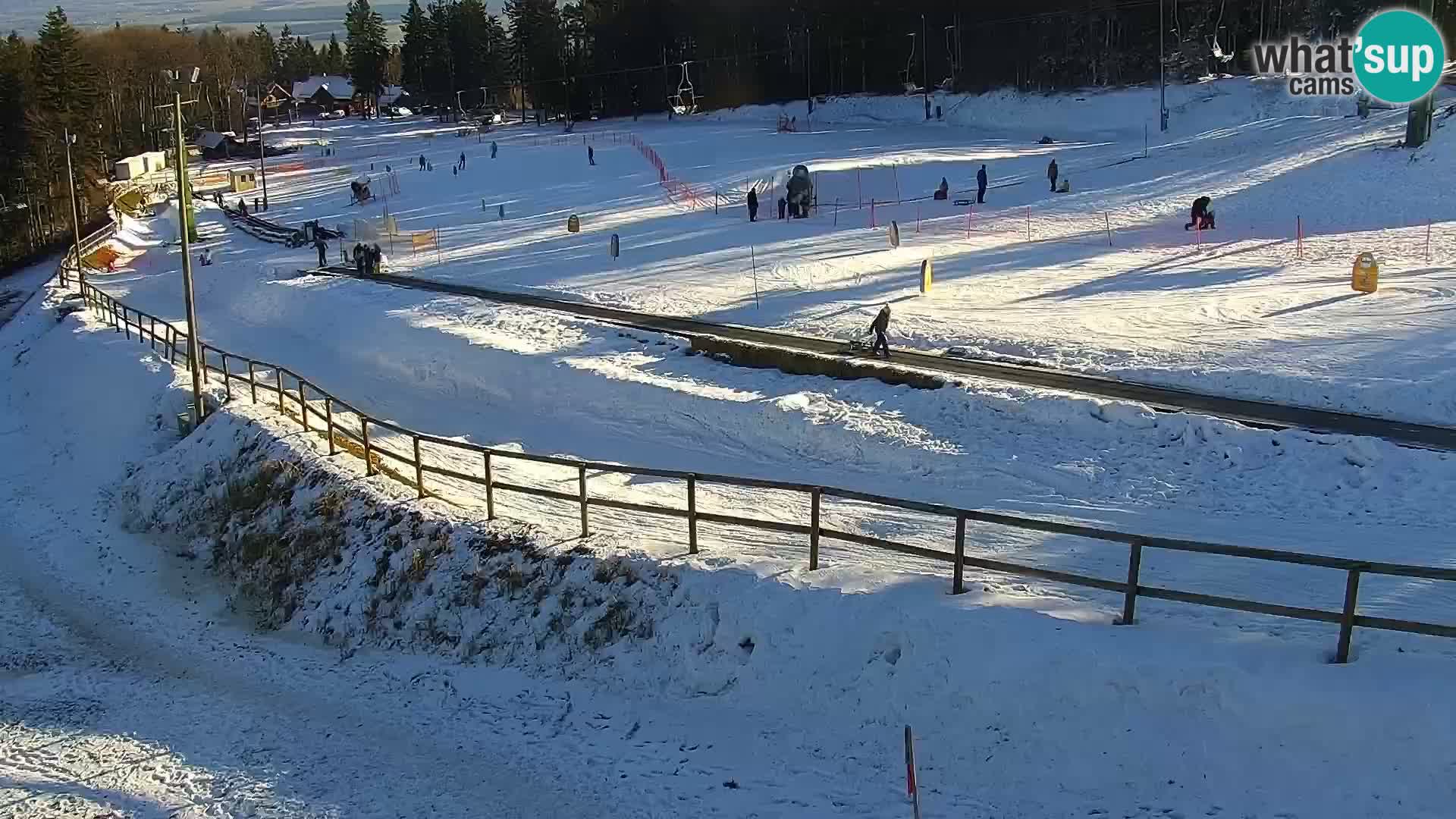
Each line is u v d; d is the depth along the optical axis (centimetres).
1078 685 1125
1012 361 2648
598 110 14612
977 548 1650
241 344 4006
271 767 1393
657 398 2619
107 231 7488
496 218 6206
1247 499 1794
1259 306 2981
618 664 1473
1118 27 10388
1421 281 3081
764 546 1702
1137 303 3141
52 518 2622
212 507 2395
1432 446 1897
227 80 17988
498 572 1677
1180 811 1017
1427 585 1391
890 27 12231
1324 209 4384
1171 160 6000
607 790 1247
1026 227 4622
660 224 5409
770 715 1309
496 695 1493
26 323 5038
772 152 8219
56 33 9144
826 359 2688
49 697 1675
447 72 17825
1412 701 984
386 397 3100
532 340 3222
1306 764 999
